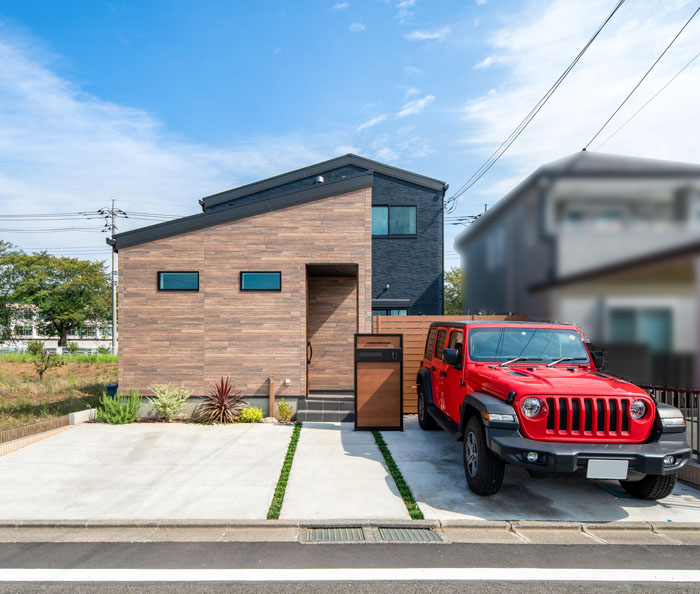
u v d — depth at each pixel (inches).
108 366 848.9
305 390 378.9
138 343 376.8
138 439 309.0
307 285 419.8
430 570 144.8
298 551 158.6
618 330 262.5
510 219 351.3
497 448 184.9
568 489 219.1
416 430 338.6
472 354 240.5
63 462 259.0
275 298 380.2
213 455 272.5
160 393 362.0
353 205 385.7
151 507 195.0
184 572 143.1
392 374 339.0
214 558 153.2
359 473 240.4
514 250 348.8
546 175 282.8
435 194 656.4
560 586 135.3
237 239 382.3
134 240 378.3
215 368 376.8
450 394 262.5
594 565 148.9
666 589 134.0
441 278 643.5
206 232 381.7
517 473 243.4
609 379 203.6
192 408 372.8
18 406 419.5
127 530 177.2
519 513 189.9
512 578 139.8
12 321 1857.8
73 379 592.7
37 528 178.9
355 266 387.9
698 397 223.3
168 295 378.3
